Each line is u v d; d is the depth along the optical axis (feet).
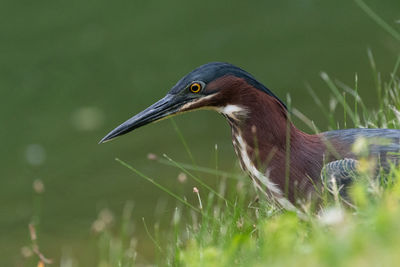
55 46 72.59
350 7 75.61
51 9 79.82
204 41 72.02
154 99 63.31
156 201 47.42
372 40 67.92
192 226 28.84
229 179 44.80
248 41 71.10
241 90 26.00
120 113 62.03
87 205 49.01
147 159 53.93
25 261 42.34
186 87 26.48
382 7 73.77
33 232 30.73
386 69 60.90
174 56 69.62
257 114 26.17
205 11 78.23
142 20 76.79
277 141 26.17
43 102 65.10
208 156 52.60
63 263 41.88
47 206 49.47
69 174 53.93
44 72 68.85
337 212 19.26
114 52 71.20
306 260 15.89
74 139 59.11
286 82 62.59
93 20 77.10
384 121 30.81
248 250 19.84
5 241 45.16
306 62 65.57
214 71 26.13
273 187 26.35
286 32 72.13
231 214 26.73
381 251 14.93
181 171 50.88
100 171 53.62
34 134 60.59
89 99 64.80
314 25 72.84
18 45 73.56
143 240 42.57
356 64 63.26
